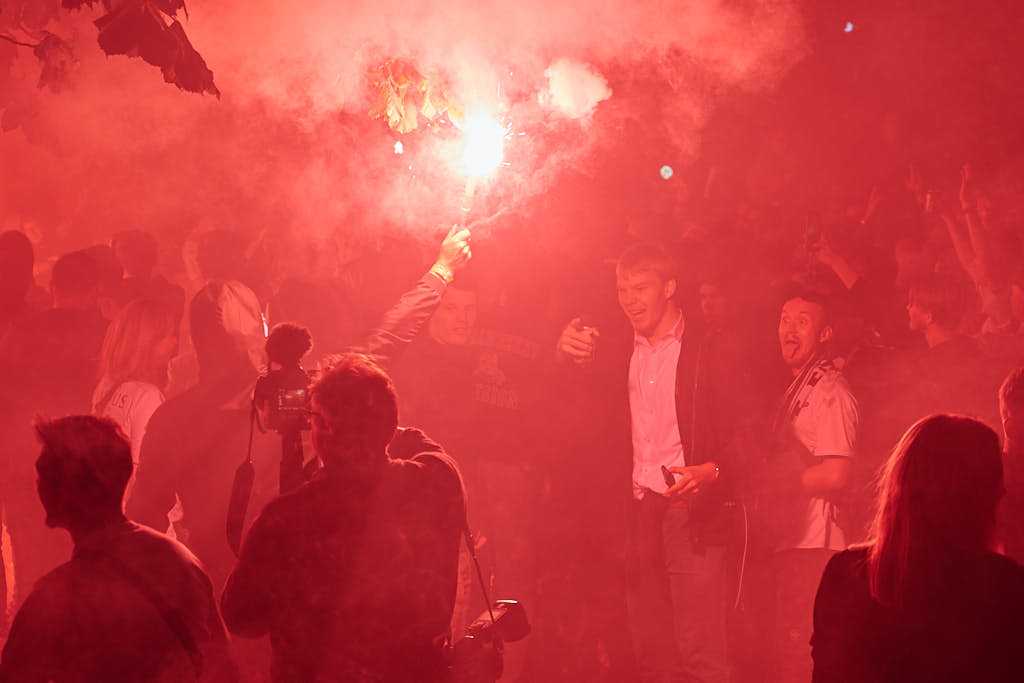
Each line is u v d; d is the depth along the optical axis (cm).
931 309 751
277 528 404
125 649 371
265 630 411
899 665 346
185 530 634
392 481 412
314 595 401
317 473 416
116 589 372
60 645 368
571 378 782
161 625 376
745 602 698
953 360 729
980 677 340
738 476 675
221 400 552
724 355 687
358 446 407
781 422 674
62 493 381
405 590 407
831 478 654
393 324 621
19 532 741
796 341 676
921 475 355
